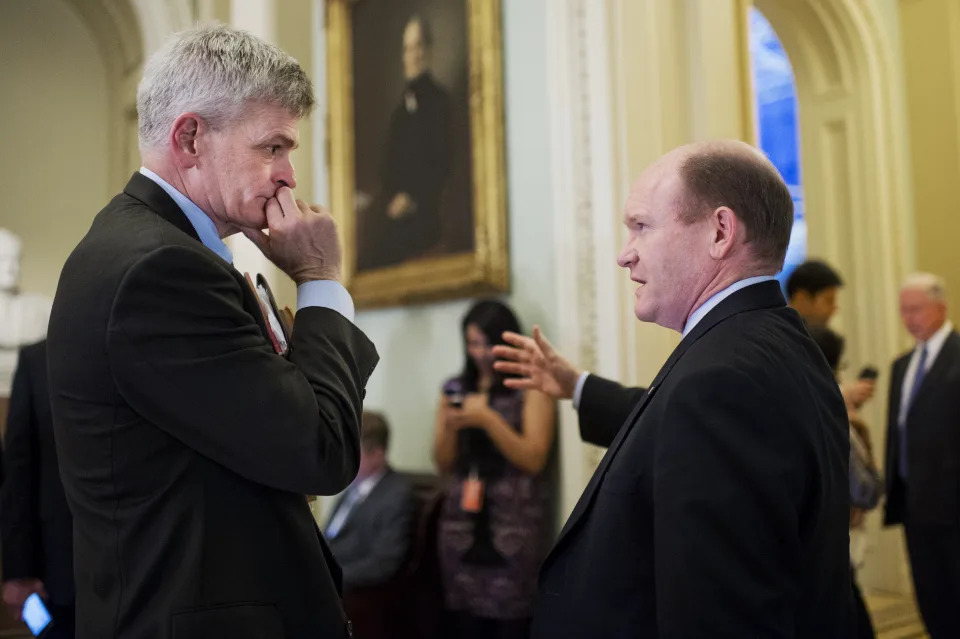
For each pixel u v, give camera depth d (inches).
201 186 55.5
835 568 55.7
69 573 105.7
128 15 196.4
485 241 166.4
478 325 147.9
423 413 188.5
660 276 62.1
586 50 147.5
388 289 192.4
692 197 61.2
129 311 47.6
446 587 140.9
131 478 49.5
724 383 52.1
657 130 142.5
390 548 153.9
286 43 119.4
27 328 174.1
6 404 168.1
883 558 220.7
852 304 230.4
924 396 165.0
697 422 51.5
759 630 47.8
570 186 148.6
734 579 48.1
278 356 51.2
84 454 50.2
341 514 161.9
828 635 54.6
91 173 223.5
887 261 226.8
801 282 147.8
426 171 185.2
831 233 236.1
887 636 179.9
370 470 161.3
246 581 50.5
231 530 50.7
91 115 223.5
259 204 56.9
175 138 54.6
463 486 141.6
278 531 53.0
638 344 140.6
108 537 50.0
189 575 48.7
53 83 219.3
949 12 231.9
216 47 54.8
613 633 54.5
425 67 186.7
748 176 60.9
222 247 57.4
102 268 49.6
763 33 257.6
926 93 234.5
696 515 49.4
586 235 146.9
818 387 57.8
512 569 135.2
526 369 90.8
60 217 219.9
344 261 209.0
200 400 47.8
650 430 56.6
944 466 160.1
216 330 48.7
